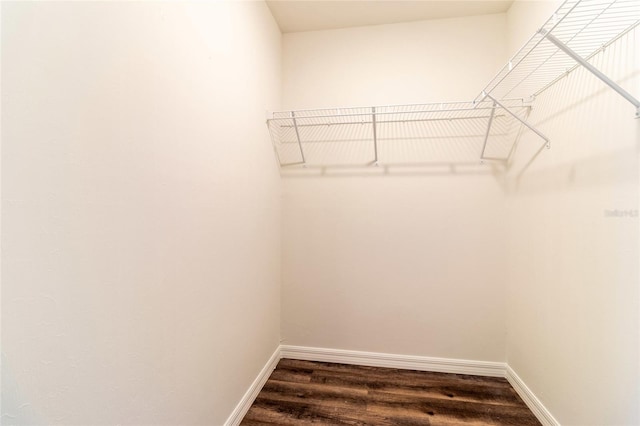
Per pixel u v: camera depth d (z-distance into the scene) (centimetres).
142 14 83
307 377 192
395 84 205
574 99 129
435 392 176
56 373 61
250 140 161
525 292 169
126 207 78
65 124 62
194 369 110
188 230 106
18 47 54
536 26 155
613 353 106
